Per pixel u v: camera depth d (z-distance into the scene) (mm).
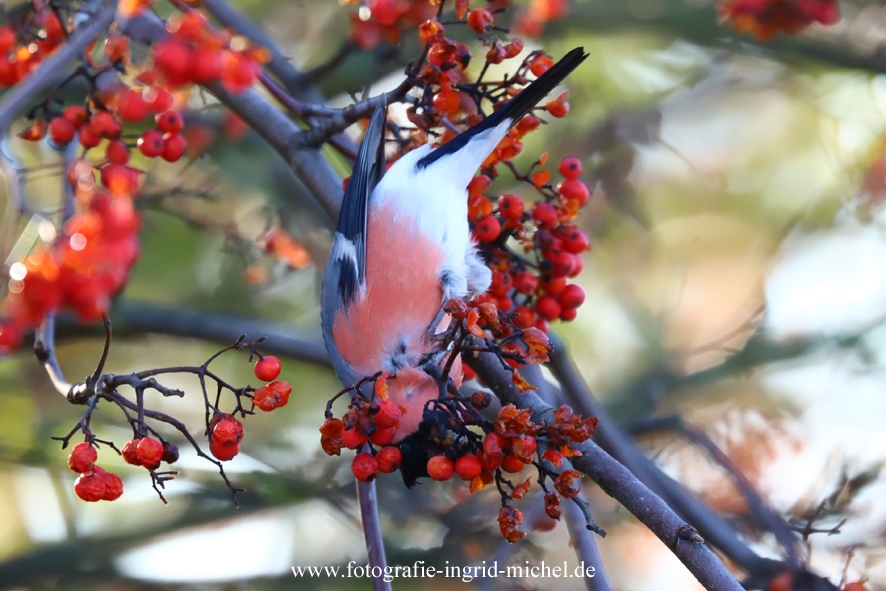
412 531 10094
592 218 12125
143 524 9836
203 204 10633
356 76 10125
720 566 5262
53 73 4934
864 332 12273
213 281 11102
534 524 8789
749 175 13883
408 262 6961
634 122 11539
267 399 5172
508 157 6840
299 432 10742
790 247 13062
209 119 10391
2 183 8812
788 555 8586
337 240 7305
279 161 10898
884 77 12344
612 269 13000
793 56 12219
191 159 10062
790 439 11430
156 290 10938
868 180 12234
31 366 10234
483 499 10109
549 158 11344
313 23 11539
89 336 9555
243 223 10820
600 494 11281
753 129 13828
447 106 6352
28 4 7539
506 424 5164
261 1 11641
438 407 5645
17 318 6324
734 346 12883
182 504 9766
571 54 6586
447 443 5559
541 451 5609
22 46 6719
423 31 6164
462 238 7004
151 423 10562
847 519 8711
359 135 10047
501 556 8281
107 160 6801
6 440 9312
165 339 10375
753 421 11617
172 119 6688
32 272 6270
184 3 6598
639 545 11117
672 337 12945
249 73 6637
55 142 6562
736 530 9570
